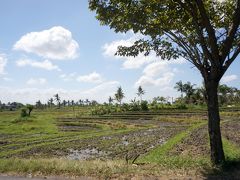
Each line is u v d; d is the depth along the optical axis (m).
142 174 10.99
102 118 83.38
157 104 105.88
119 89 129.88
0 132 51.28
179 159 13.38
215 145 12.66
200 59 13.06
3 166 12.22
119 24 13.23
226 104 103.94
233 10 13.83
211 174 10.91
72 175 11.05
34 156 26.23
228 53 12.62
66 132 49.31
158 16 13.20
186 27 13.41
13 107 184.75
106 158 24.38
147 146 31.05
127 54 14.05
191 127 47.28
